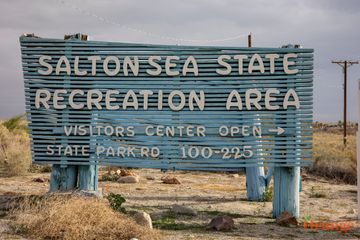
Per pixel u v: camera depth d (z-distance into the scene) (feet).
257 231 35.83
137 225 32.12
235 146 41.19
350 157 87.40
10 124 96.84
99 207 32.50
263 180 51.49
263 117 40.96
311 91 40.47
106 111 42.22
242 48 41.04
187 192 55.72
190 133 41.45
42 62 42.39
